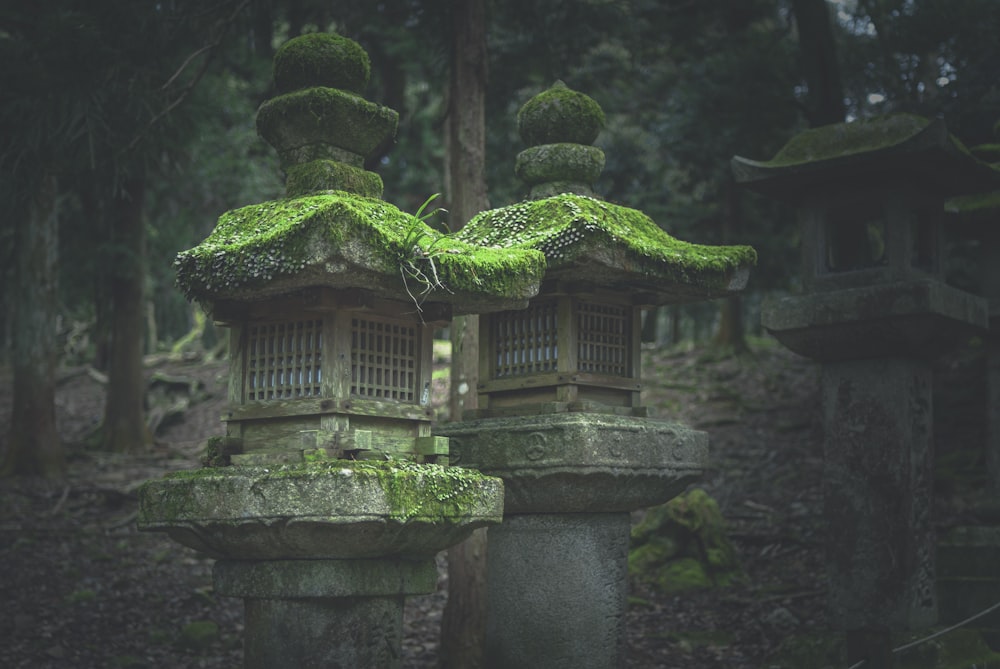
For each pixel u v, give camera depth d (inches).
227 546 170.4
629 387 225.5
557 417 210.7
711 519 390.3
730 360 704.4
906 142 232.7
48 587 377.4
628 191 598.2
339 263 160.9
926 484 245.3
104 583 386.9
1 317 844.6
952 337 246.8
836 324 244.5
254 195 648.4
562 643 218.5
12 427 548.1
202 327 970.1
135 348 621.9
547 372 221.1
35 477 535.2
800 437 542.3
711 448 543.8
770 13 560.7
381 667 178.4
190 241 666.2
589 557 221.3
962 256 506.9
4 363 903.1
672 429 222.4
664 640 328.2
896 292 237.0
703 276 221.3
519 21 424.8
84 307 853.2
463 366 308.3
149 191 647.1
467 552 300.4
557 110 232.8
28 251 550.0
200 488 168.4
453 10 339.3
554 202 215.0
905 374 242.2
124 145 327.0
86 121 299.9
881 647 237.6
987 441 283.9
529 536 223.8
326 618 172.7
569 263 204.7
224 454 180.1
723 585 374.3
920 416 245.1
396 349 183.5
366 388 177.0
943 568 272.5
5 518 457.1
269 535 164.4
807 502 448.1
